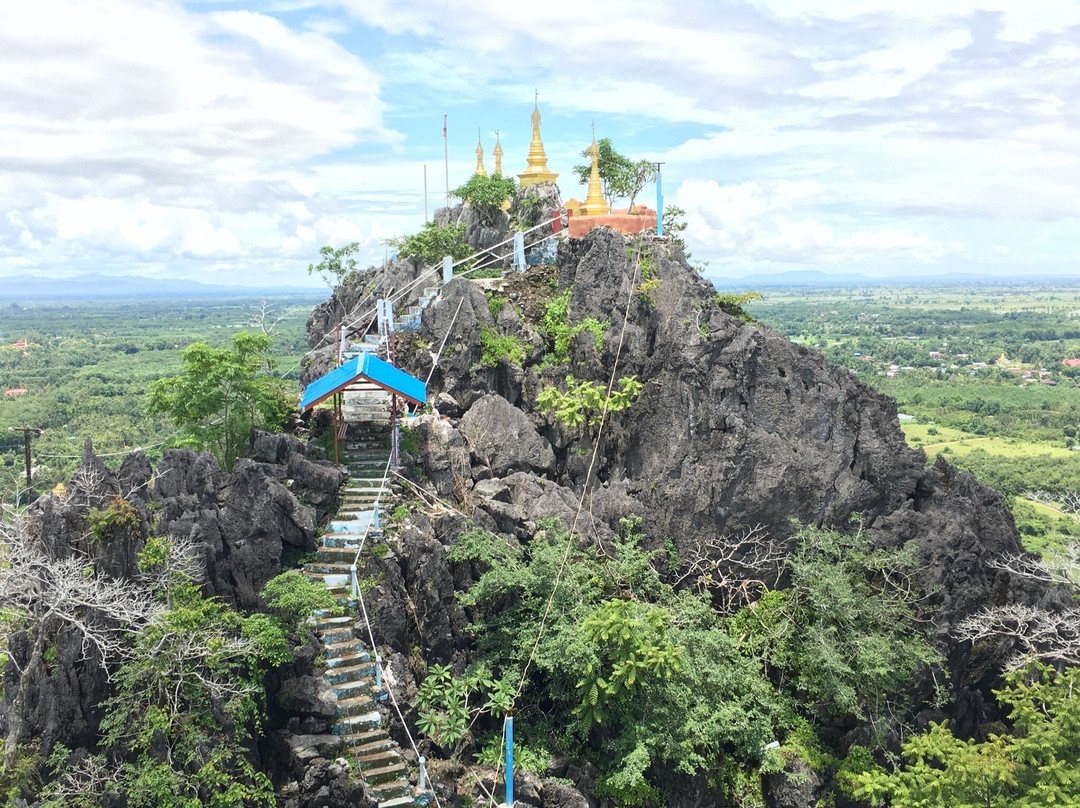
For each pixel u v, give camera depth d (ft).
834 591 121.80
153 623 87.86
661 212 172.76
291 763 93.76
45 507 96.94
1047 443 474.90
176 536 98.73
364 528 117.08
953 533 134.41
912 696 126.62
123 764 84.89
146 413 126.31
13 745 86.69
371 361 127.95
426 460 133.69
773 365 141.59
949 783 98.84
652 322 148.05
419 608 115.24
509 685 110.22
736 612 136.46
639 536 133.28
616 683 107.76
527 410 150.71
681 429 140.26
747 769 120.67
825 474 139.13
